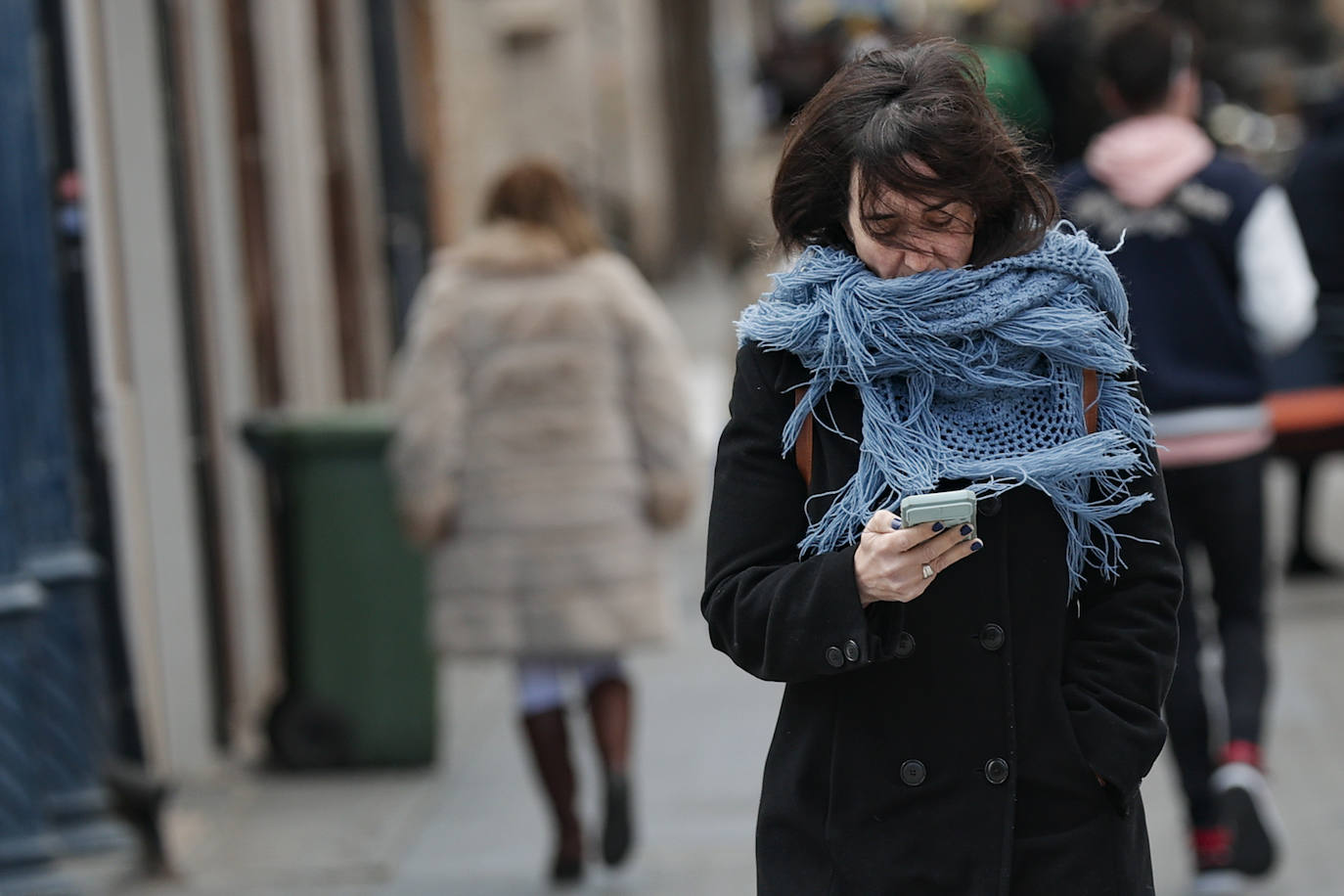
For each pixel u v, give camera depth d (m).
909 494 7.91
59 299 17.70
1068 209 15.81
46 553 17.89
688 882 17.53
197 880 18.19
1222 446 15.66
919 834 8.11
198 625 22.05
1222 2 56.19
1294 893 16.06
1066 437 8.02
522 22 63.19
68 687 18.03
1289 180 26.27
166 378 21.52
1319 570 28.30
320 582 21.91
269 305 26.23
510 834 19.41
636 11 80.00
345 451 21.84
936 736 8.10
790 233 8.45
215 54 23.42
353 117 31.55
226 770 22.28
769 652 8.06
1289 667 23.69
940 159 7.75
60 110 18.86
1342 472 37.34
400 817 20.09
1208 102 34.69
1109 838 8.19
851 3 37.22
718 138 105.06
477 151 45.53
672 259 97.31
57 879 16.83
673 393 18.44
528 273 18.48
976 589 8.06
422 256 30.48
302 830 19.70
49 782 18.09
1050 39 28.94
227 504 23.47
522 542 18.20
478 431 18.45
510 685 26.59
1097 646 8.25
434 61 36.66
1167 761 20.34
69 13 18.91
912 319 7.85
